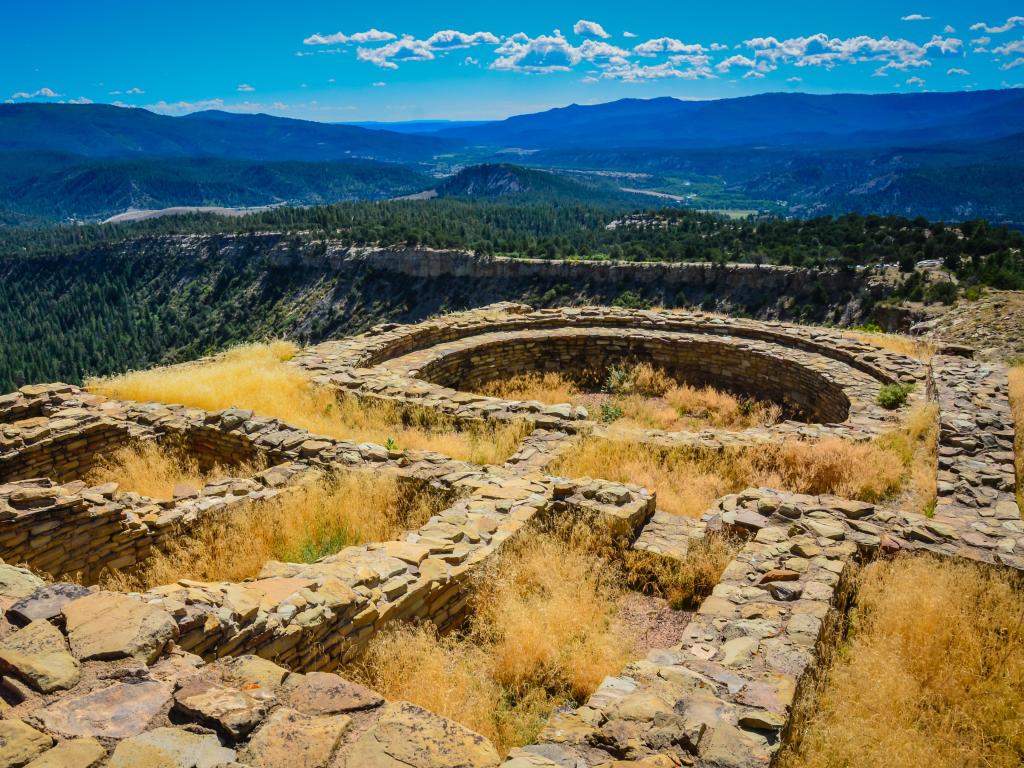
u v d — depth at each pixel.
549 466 10.72
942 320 29.91
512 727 5.01
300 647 5.07
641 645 6.43
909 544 7.33
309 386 14.88
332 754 3.45
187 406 13.49
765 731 4.10
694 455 11.45
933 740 4.70
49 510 7.47
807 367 16.70
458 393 14.53
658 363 19.91
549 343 20.39
